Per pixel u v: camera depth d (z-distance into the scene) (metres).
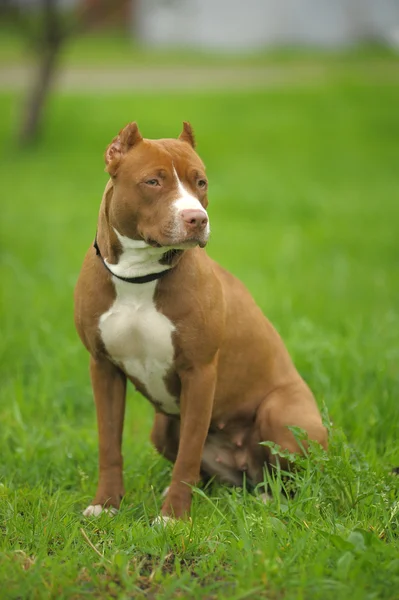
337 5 69.44
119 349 7.93
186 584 6.23
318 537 6.81
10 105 42.69
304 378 10.90
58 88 46.16
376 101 44.19
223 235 21.78
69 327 13.56
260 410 8.55
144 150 7.58
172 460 9.09
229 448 8.89
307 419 8.34
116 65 57.91
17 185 28.75
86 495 8.41
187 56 64.19
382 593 6.00
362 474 7.66
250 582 6.07
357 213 24.77
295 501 7.42
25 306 14.57
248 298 8.71
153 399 8.40
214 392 8.07
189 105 42.28
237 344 8.41
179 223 7.28
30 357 12.28
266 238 21.45
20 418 10.13
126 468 9.16
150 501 8.34
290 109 42.31
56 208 24.95
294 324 12.98
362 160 33.75
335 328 13.45
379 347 11.73
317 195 27.17
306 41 70.19
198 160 7.80
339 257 19.36
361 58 62.75
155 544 6.95
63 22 35.50
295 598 5.85
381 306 15.31
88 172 31.12
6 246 19.84
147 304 7.74
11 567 6.36
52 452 9.44
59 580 6.19
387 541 7.05
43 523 7.25
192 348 7.79
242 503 7.74
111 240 7.69
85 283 7.93
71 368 11.78
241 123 39.38
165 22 71.00
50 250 19.36
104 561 6.52
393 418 9.64
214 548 6.80
